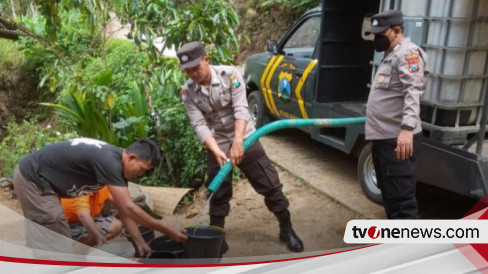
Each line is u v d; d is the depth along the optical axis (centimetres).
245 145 301
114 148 243
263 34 1029
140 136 496
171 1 471
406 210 308
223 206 344
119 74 608
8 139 740
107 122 505
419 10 339
